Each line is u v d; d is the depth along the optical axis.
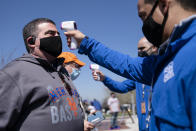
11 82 1.52
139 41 2.83
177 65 1.00
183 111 0.93
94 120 2.38
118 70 1.75
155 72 1.24
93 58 1.80
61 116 1.66
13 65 1.63
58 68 1.92
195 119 0.88
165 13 1.14
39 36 1.89
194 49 0.94
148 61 1.62
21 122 1.56
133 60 1.74
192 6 1.08
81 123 1.85
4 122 1.44
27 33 1.93
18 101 1.50
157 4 1.17
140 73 1.67
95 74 3.15
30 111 1.58
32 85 1.58
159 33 1.21
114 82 3.33
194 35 1.02
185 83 0.91
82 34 1.78
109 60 1.76
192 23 1.06
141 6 1.24
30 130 1.53
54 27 2.00
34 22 1.95
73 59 2.78
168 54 1.12
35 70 1.69
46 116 1.57
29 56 1.75
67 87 1.87
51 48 1.86
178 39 1.06
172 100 0.98
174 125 0.96
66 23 1.77
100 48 1.77
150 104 1.27
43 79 1.68
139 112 2.78
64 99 1.74
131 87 3.37
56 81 1.79
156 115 1.07
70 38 1.79
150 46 2.71
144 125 2.64
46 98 1.61
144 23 1.26
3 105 1.45
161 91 1.09
